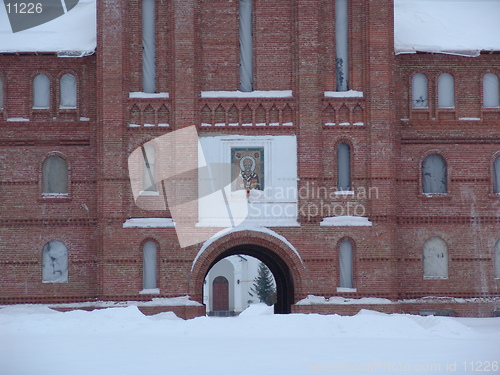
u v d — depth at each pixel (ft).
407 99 333.42
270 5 317.22
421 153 333.01
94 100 327.67
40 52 323.98
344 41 318.86
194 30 313.73
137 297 308.81
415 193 332.19
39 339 239.71
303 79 312.50
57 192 329.52
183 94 311.88
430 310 329.72
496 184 335.67
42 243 326.65
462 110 334.65
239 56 318.45
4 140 328.49
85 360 200.34
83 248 326.24
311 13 313.73
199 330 257.14
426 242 332.60
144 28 318.24
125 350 217.15
